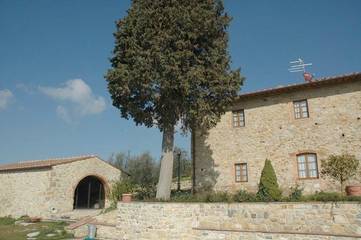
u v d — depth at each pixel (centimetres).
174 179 2841
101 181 2658
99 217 1664
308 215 1166
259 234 1228
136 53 1527
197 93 1542
